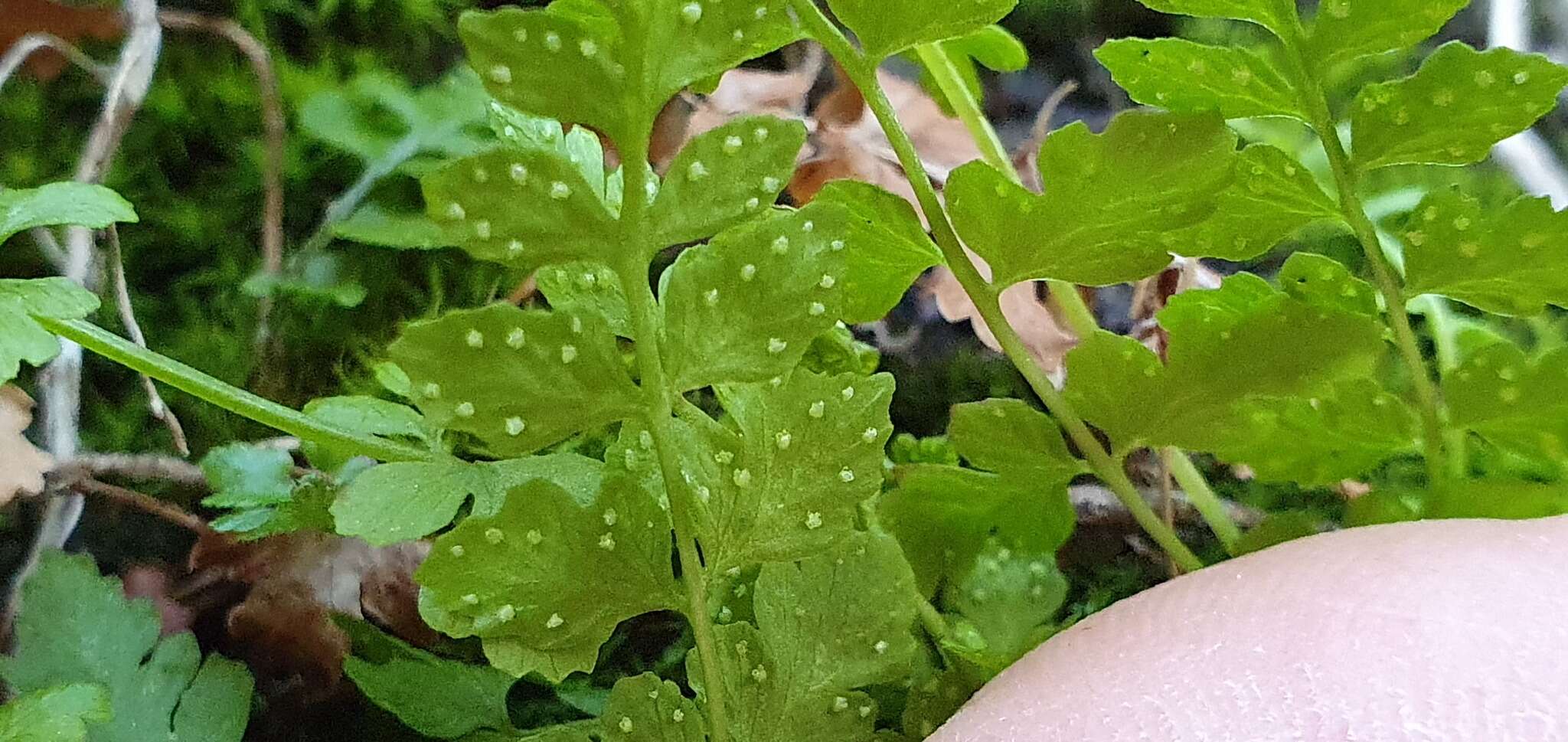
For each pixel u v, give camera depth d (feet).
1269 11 0.16
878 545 0.17
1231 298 0.19
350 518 0.15
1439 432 0.18
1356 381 0.18
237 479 0.20
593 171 0.17
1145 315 0.30
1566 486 0.18
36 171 0.33
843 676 0.16
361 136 0.35
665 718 0.15
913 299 0.35
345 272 0.33
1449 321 0.27
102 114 0.31
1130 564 0.28
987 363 0.33
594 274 0.17
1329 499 0.30
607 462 0.17
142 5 0.32
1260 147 0.17
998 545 0.21
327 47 0.38
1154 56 0.17
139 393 0.30
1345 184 0.17
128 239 0.33
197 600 0.24
